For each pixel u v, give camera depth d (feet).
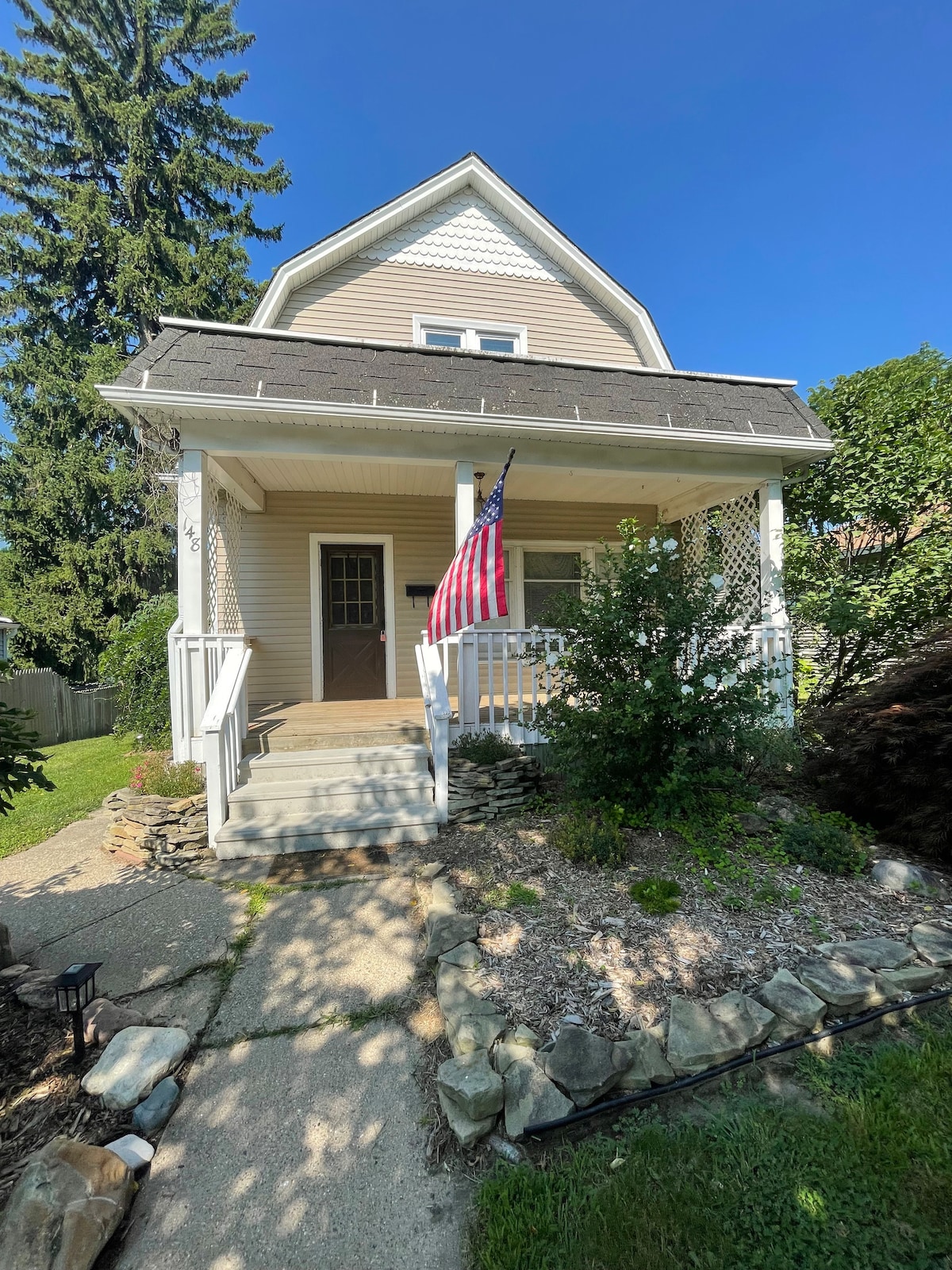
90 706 39.91
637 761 12.88
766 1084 6.91
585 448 19.40
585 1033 7.11
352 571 25.66
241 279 66.28
